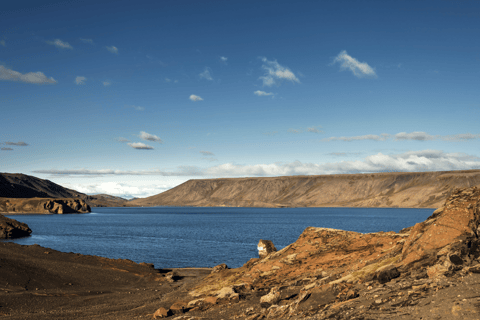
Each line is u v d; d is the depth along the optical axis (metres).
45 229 150.75
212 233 127.25
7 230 113.69
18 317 26.86
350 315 15.58
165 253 75.69
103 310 29.73
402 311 14.27
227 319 23.06
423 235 21.06
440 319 12.52
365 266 24.38
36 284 37.88
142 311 28.91
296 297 23.73
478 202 20.59
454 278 15.80
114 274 45.69
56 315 27.89
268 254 39.62
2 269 39.84
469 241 18.56
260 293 28.67
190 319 23.59
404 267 19.77
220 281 36.75
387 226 159.25
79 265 47.91
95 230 144.75
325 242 34.59
